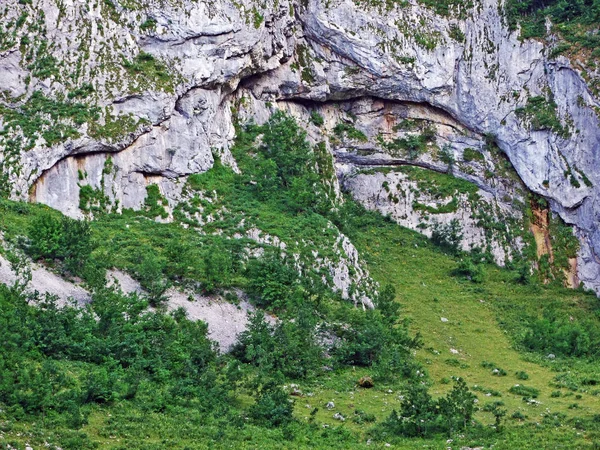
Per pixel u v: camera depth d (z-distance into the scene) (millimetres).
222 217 70125
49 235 58344
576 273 80125
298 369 55094
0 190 65188
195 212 70062
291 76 83375
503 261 80688
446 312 70812
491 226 82250
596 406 54062
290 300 61781
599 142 80812
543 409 53156
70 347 50188
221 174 74438
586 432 48188
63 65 72250
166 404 47125
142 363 50875
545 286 78875
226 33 77188
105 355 50688
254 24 78750
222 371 52688
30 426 41688
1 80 71125
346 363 58250
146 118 71625
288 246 67188
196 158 73500
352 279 68062
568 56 83875
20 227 60438
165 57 75062
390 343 61188
